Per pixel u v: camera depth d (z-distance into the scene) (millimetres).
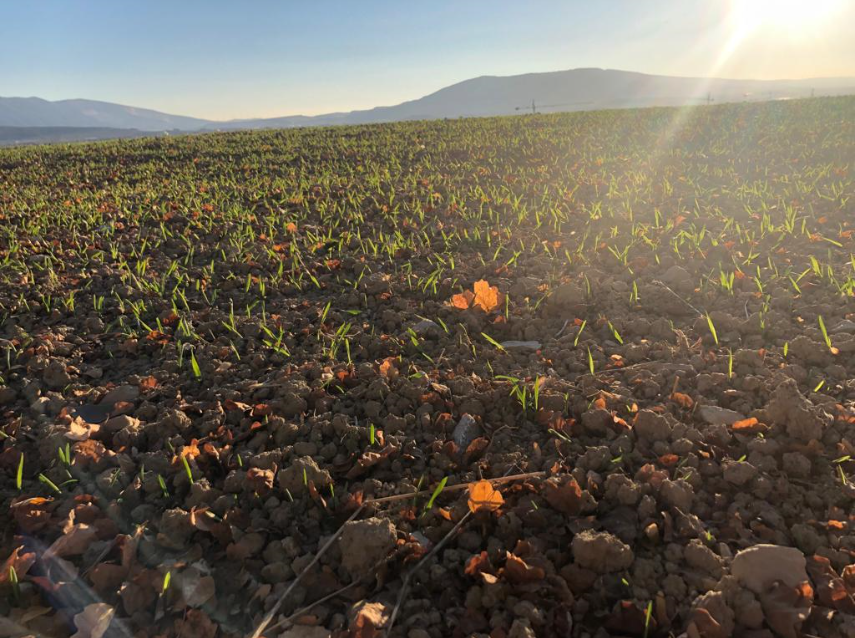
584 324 971
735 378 796
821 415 693
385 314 1101
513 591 535
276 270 1456
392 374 875
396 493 667
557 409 773
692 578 535
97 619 533
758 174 2258
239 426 796
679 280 1143
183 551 612
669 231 1481
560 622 509
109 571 576
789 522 588
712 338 924
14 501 668
